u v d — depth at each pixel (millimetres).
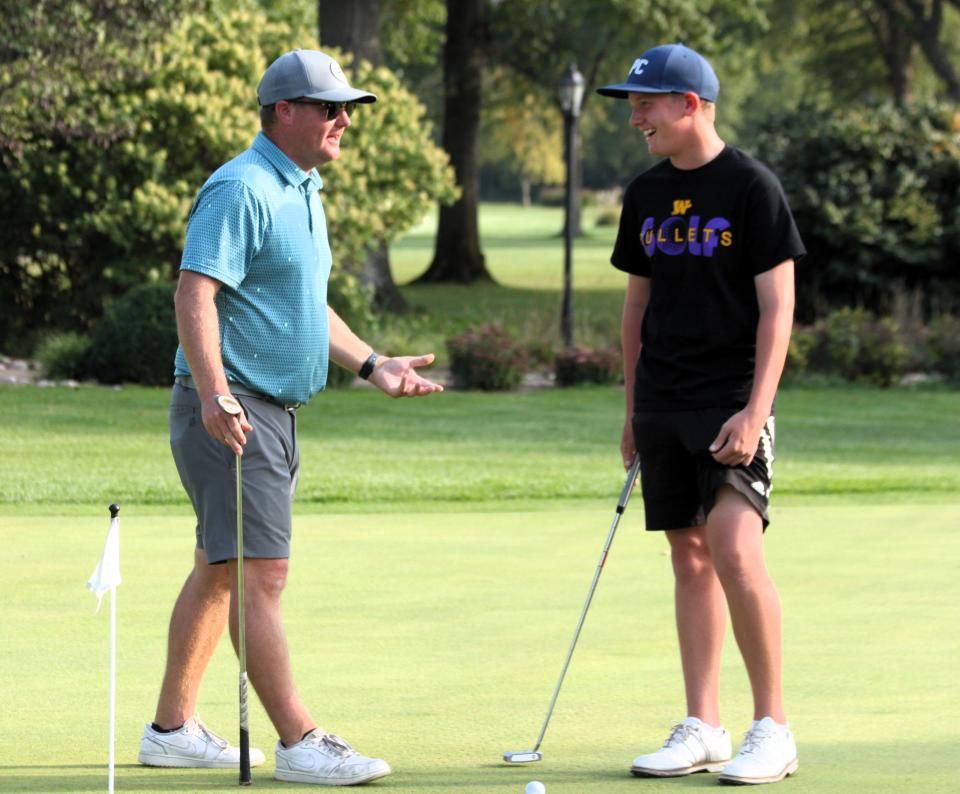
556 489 25516
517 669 12930
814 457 31562
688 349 10672
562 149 152625
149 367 40312
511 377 43688
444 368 48250
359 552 18625
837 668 13078
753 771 9719
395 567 17609
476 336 44500
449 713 11539
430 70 107875
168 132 45719
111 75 42344
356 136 49250
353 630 14336
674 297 10742
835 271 56438
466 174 91125
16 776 9812
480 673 12789
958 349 49719
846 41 115188
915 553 19000
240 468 10039
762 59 125312
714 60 90625
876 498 24859
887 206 56375
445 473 27266
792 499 24719
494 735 10961
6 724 11164
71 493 23328
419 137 51094
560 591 16297
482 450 31047
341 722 11258
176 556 17922
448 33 89500
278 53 51000
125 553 18094
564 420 36719
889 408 41781
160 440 30203
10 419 32344
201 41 48094
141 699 11867
